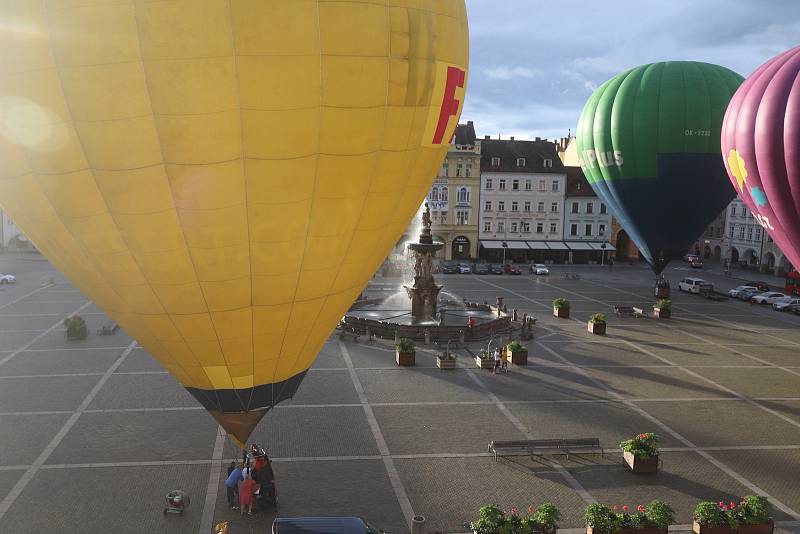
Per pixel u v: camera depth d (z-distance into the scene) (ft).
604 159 134.31
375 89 37.14
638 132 127.65
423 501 58.70
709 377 98.78
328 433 73.15
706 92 125.08
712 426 78.13
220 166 35.32
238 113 34.22
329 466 65.05
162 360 45.09
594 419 79.56
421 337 117.08
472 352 110.83
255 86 33.88
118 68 32.63
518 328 128.98
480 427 76.02
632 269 246.88
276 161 36.06
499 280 207.31
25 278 189.47
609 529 50.24
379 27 36.35
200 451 67.92
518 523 49.26
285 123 35.22
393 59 37.37
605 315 147.84
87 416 76.89
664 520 50.60
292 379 46.93
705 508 52.75
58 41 32.50
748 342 123.75
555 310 144.56
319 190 38.29
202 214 36.60
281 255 39.52
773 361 109.50
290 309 42.37
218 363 43.75
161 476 62.23
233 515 55.77
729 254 259.19
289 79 34.35
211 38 32.60
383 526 54.54
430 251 127.95
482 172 254.47
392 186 41.88
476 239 256.93
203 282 39.37
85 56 32.53
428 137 42.34
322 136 36.58
